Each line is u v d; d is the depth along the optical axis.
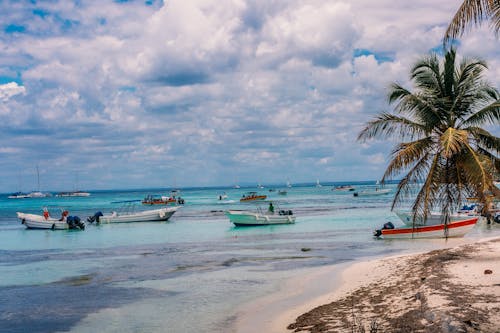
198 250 28.98
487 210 16.95
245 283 18.06
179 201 96.25
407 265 18.38
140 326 12.79
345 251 26.66
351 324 10.66
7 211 90.94
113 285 18.58
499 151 17.06
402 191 18.14
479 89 17.16
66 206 108.88
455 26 10.06
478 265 16.11
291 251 27.27
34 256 28.27
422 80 17.97
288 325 11.62
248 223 45.56
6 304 15.71
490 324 9.03
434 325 9.38
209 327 12.28
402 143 17.77
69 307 15.16
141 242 34.75
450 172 17.23
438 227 30.61
